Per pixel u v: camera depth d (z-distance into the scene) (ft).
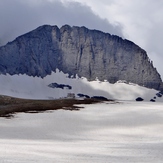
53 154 97.19
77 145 127.24
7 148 106.63
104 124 207.82
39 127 191.52
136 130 192.54
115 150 111.96
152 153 104.17
